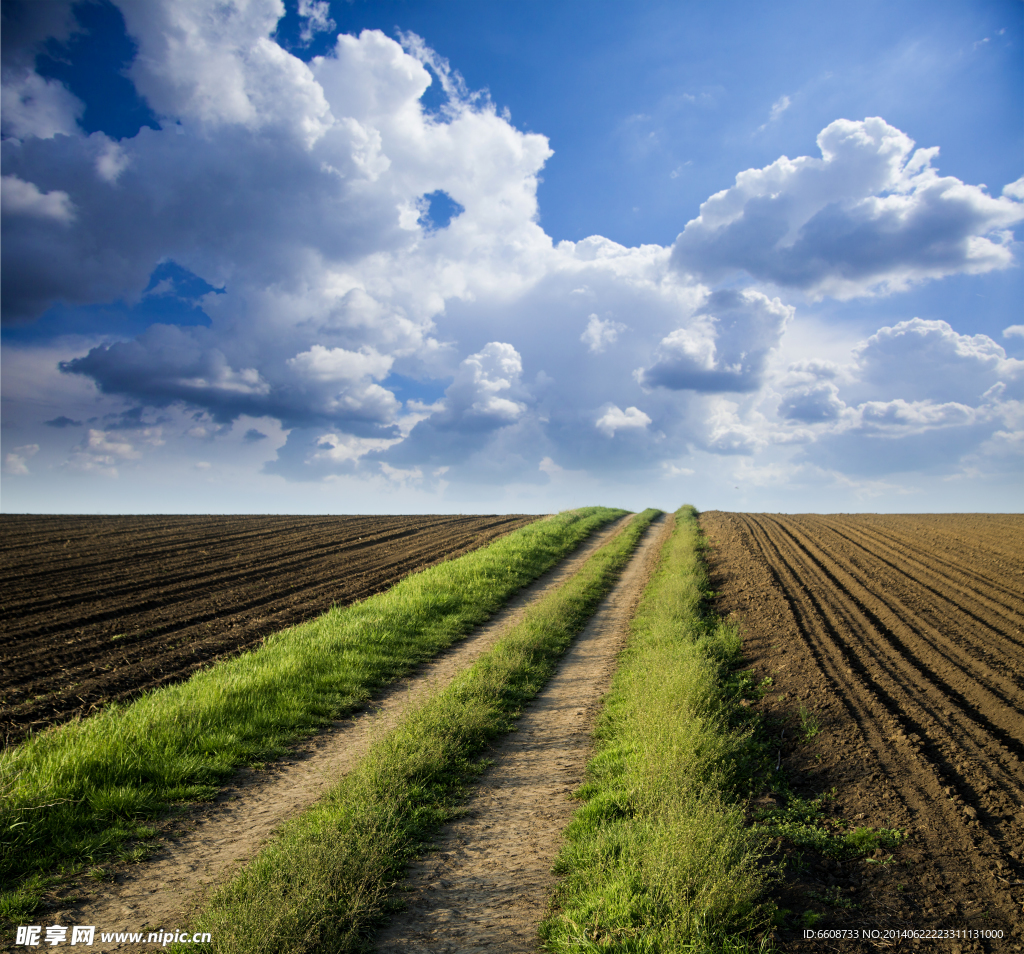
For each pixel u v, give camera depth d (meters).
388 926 4.13
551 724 8.44
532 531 28.77
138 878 4.70
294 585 17.84
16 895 4.33
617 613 15.38
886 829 5.10
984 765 6.12
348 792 5.91
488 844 5.30
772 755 6.90
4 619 13.27
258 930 3.59
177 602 15.46
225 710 8.24
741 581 16.30
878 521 30.59
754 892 3.97
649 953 3.54
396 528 33.31
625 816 5.49
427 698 9.34
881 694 8.19
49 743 6.77
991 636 10.49
